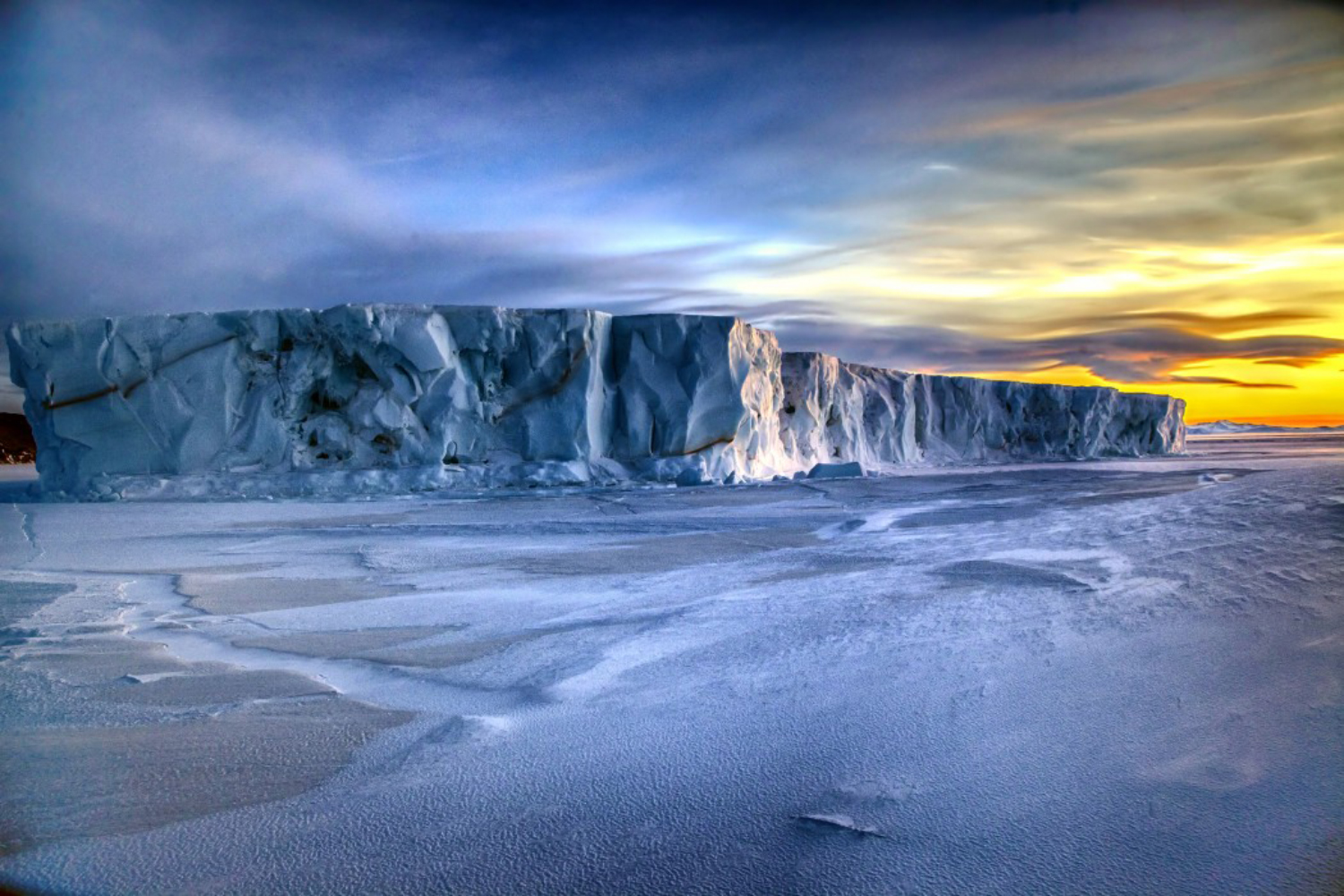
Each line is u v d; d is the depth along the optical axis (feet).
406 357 56.29
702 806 8.97
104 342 53.06
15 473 78.84
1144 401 120.88
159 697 13.10
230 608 19.92
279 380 55.88
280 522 38.93
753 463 67.62
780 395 75.15
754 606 18.93
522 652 15.44
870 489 57.62
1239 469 74.49
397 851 8.17
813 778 9.59
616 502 48.60
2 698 13.07
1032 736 10.49
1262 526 25.44
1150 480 63.67
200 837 8.54
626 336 63.52
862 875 7.50
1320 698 11.12
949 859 7.73
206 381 54.24
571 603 20.07
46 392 52.85
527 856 8.02
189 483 51.49
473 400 59.16
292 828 8.70
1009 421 109.29
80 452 53.36
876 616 17.15
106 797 9.48
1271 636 13.82
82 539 33.17
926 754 10.09
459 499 50.08
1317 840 7.84
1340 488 34.37
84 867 7.95
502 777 9.88
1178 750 9.87
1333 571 18.31
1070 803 8.75
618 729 11.32
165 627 17.95
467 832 8.53
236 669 14.66
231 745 11.07
